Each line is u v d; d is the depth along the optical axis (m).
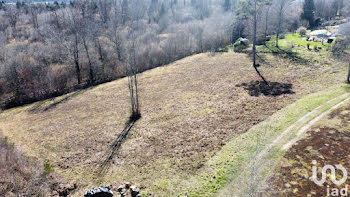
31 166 19.16
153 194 15.36
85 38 46.38
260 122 21.61
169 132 22.62
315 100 23.73
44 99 38.09
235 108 25.28
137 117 26.88
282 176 14.63
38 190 16.53
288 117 21.31
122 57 48.12
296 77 31.78
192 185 15.64
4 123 30.20
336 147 16.41
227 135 20.53
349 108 21.19
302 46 45.84
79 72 44.28
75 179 17.70
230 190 14.58
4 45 48.72
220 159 17.53
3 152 20.59
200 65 44.81
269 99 26.16
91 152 21.05
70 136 24.33
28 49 47.41
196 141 20.42
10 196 15.54
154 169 17.78
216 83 34.06
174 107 28.16
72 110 31.69
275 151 16.95
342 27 41.03
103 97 35.12
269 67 37.75
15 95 38.84
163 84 37.06
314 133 18.25
